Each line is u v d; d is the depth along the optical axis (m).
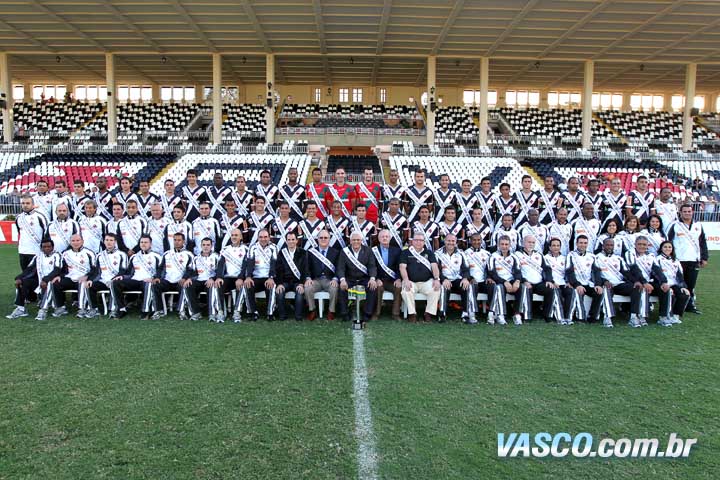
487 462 3.40
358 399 4.34
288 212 7.54
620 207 8.28
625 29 20.81
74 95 34.62
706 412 4.20
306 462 3.37
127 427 3.83
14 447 3.54
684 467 3.40
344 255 7.15
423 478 3.21
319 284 7.12
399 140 29.00
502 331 6.61
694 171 24.14
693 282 7.78
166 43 23.61
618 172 23.27
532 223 7.86
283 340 6.05
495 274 7.14
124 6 18.80
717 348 5.94
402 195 8.43
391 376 4.88
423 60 27.19
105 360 5.26
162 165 22.88
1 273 10.29
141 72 30.77
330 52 25.02
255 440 3.65
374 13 19.45
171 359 5.31
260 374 4.90
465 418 4.02
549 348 5.87
